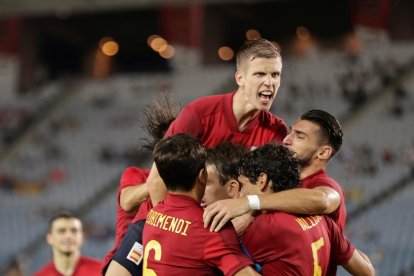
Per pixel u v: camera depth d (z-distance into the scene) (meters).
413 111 43.09
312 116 7.55
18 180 45.84
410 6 46.78
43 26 57.44
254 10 56.12
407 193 37.22
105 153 47.16
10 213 42.91
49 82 60.22
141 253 7.14
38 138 49.88
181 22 51.66
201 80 50.50
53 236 13.33
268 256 6.69
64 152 48.09
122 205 7.86
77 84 54.22
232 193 7.21
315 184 7.36
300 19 58.16
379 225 35.28
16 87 54.84
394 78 45.69
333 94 46.28
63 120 51.06
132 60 68.62
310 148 7.48
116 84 52.97
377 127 42.53
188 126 7.78
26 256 39.03
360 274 7.49
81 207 43.03
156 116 8.68
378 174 38.91
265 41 7.49
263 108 7.42
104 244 37.09
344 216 7.74
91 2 51.94
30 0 52.91
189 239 6.44
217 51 52.09
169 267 6.46
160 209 6.72
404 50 47.03
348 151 40.69
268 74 7.34
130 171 8.16
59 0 52.56
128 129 48.72
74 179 45.50
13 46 54.91
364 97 45.16
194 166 6.54
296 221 6.78
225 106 7.86
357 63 47.88
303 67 49.06
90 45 63.78
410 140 40.94
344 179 38.91
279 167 6.84
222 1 50.66
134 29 61.06
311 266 6.75
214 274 6.48
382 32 47.59
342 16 57.16
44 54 66.38
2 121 51.84
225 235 6.43
